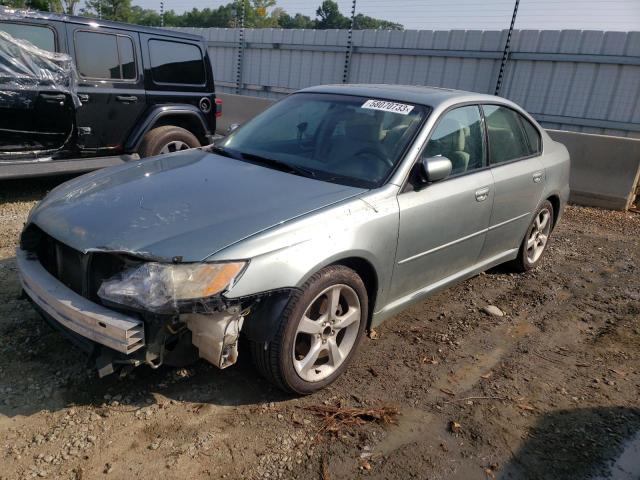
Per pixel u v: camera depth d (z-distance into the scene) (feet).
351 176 11.10
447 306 14.46
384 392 10.37
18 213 19.06
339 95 13.58
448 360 11.75
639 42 32.17
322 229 9.37
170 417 9.14
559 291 16.10
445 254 12.37
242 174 11.12
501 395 10.64
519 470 8.70
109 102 20.92
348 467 8.42
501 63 36.88
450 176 12.28
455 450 9.01
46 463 7.98
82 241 8.73
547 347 12.75
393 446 8.95
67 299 8.60
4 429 8.54
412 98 12.71
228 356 8.62
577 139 27.04
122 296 8.11
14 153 18.90
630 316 14.75
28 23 18.58
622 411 10.44
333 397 10.07
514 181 14.24
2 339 10.84
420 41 40.34
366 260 10.12
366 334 12.50
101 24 20.40
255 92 51.52
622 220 25.04
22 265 9.68
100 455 8.21
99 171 12.00
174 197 9.87
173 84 23.20
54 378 9.83
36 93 18.83
